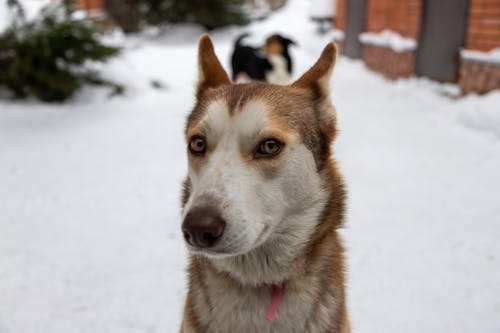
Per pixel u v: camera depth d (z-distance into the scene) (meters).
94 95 2.26
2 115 1.89
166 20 5.35
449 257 0.96
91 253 0.98
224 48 4.46
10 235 1.04
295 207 0.58
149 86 2.55
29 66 2.00
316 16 5.09
